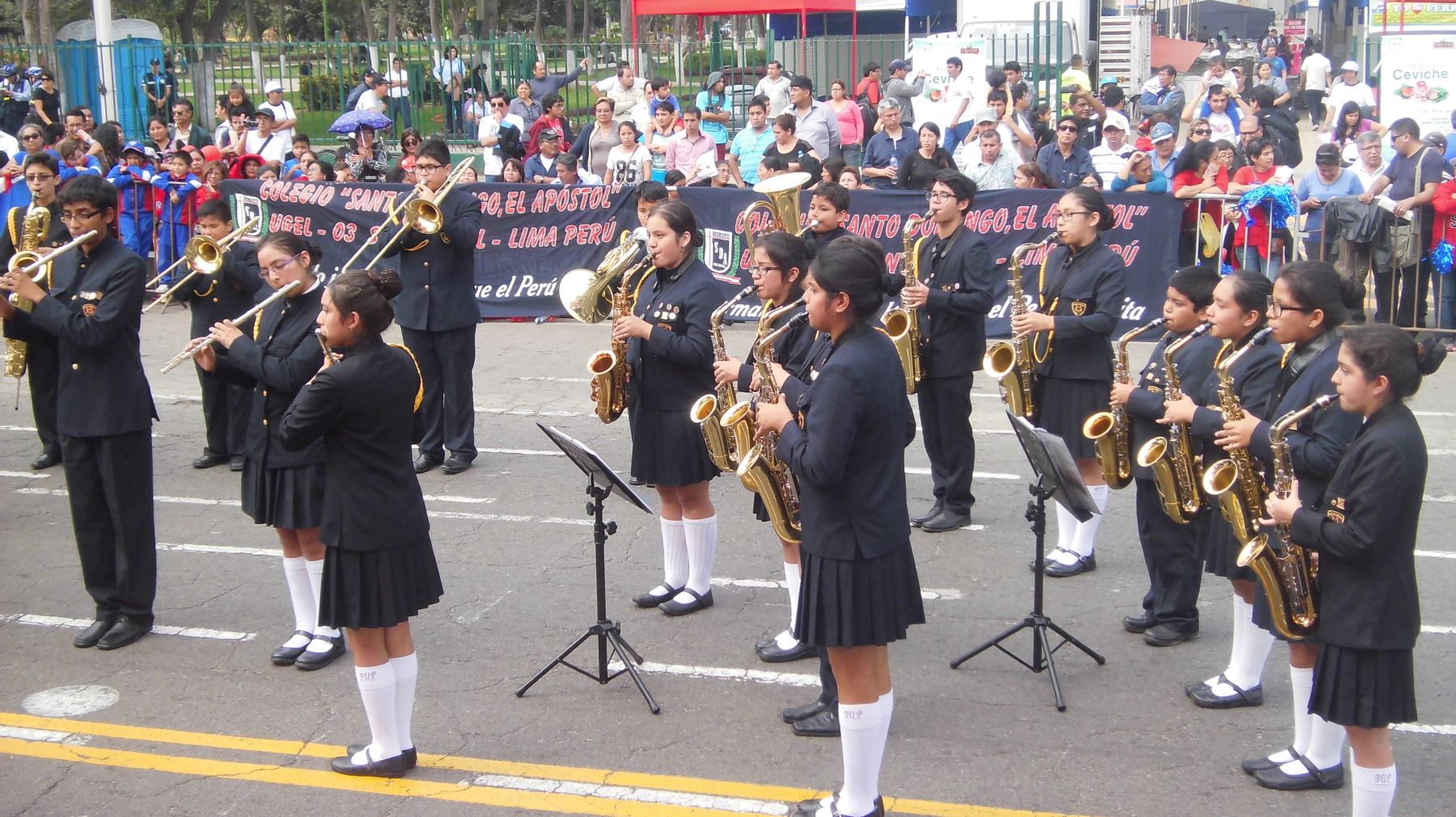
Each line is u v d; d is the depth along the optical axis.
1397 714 4.07
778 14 20.70
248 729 5.43
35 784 5.00
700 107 18.08
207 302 8.41
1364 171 11.69
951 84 16.67
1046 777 4.94
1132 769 4.99
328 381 4.59
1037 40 16.95
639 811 4.77
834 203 7.23
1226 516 4.93
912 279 7.31
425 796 4.89
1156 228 11.59
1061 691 5.63
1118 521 7.84
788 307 5.26
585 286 6.80
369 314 4.74
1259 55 28.47
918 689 5.71
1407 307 11.23
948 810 4.73
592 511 5.59
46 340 6.70
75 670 5.99
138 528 6.21
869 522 4.26
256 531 7.87
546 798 4.86
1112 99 15.96
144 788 4.96
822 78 20.38
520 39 19.75
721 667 5.95
